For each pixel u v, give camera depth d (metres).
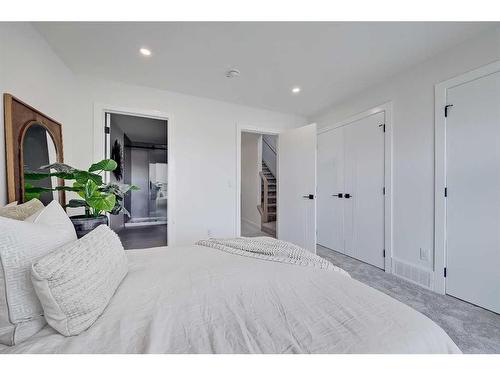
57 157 1.90
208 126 3.06
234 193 3.25
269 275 1.01
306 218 3.16
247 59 2.09
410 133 2.25
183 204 2.92
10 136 1.31
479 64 1.75
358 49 1.93
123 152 4.80
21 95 1.46
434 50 1.94
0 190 1.26
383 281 2.24
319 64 2.17
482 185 1.74
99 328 0.65
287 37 1.77
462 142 1.85
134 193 5.60
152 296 0.83
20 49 1.45
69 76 2.22
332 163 3.30
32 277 0.61
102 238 0.94
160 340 0.60
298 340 0.60
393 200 2.42
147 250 1.39
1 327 0.62
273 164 5.78
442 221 1.98
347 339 0.60
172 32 1.71
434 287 2.04
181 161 2.90
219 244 1.48
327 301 0.80
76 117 2.33
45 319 0.66
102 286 0.75
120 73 2.35
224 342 0.60
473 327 1.49
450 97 1.92
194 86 2.67
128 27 1.64
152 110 2.71
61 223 0.94
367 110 2.73
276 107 3.36
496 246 1.67
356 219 2.89
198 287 0.90
